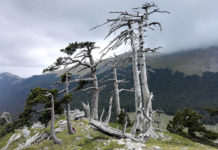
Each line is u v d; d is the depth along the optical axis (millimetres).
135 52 14242
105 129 15711
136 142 13633
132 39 13664
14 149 25969
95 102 26141
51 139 17812
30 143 23109
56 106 19766
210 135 29750
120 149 11484
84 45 23062
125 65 22797
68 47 21391
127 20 13219
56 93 19062
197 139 30812
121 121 28938
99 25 12000
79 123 22859
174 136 21219
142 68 15320
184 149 12344
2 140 31891
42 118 20328
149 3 13609
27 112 16625
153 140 16828
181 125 32438
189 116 32719
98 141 14766
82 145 14547
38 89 17766
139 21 13891
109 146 12594
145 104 15367
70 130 18438
